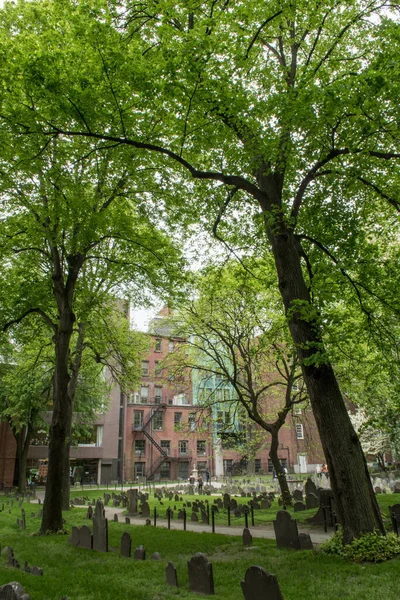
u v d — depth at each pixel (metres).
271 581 5.59
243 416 27.38
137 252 17.44
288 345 17.86
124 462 47.25
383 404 17.95
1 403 32.53
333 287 10.04
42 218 14.27
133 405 49.56
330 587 6.41
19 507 22.16
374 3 10.85
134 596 6.61
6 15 13.84
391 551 7.89
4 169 12.12
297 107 8.87
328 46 12.48
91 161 13.90
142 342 24.77
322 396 9.41
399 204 10.83
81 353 21.84
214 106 9.77
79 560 9.39
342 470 8.85
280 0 10.10
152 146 10.92
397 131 9.11
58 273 15.62
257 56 12.36
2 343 18.06
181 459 49.94
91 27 9.42
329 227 11.94
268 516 16.23
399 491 22.00
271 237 11.20
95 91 10.05
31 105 10.73
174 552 10.19
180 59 8.96
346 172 10.10
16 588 5.31
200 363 28.55
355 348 12.24
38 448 41.50
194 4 9.42
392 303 10.89
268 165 11.28
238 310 21.34
